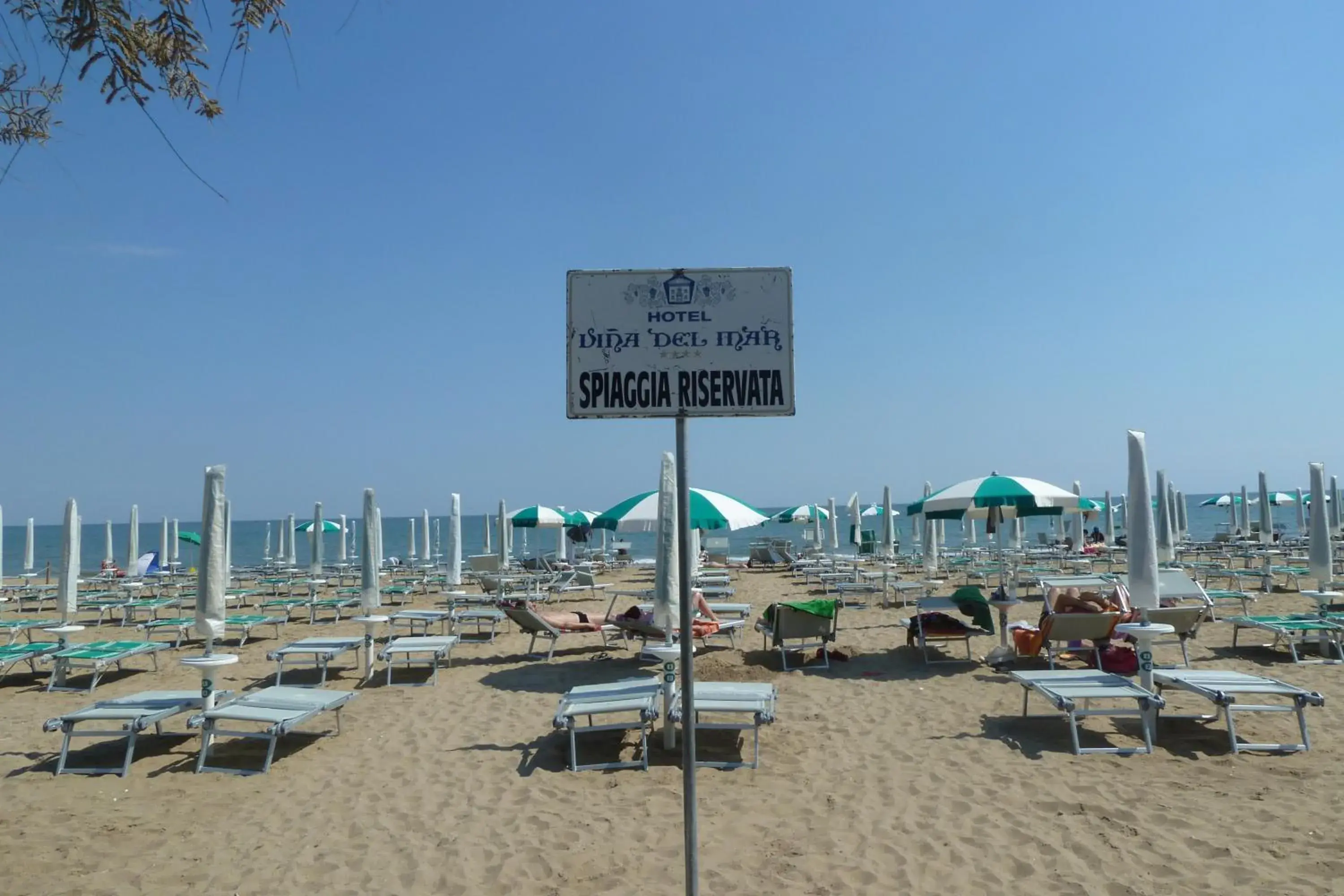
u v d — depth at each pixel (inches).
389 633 446.9
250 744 238.5
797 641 381.4
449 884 148.3
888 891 141.6
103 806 192.1
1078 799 181.5
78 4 100.2
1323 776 192.1
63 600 337.7
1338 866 144.9
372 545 328.2
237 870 156.6
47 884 151.6
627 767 210.8
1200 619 355.9
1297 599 505.4
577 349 103.5
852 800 184.7
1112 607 316.2
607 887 145.2
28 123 121.0
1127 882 142.3
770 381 103.7
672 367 103.6
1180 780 192.9
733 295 104.4
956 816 173.8
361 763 220.2
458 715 266.5
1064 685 230.7
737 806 183.2
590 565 783.7
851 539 906.7
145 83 107.3
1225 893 137.1
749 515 325.4
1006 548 853.8
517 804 187.2
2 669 347.6
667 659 223.3
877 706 266.8
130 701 236.4
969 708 261.7
